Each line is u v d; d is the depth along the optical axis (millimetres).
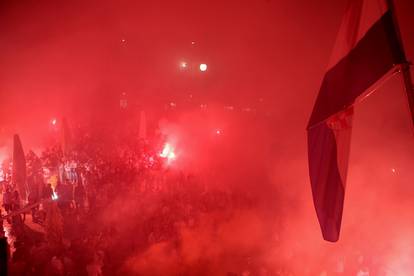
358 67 4520
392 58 4191
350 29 4637
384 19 4301
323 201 4805
